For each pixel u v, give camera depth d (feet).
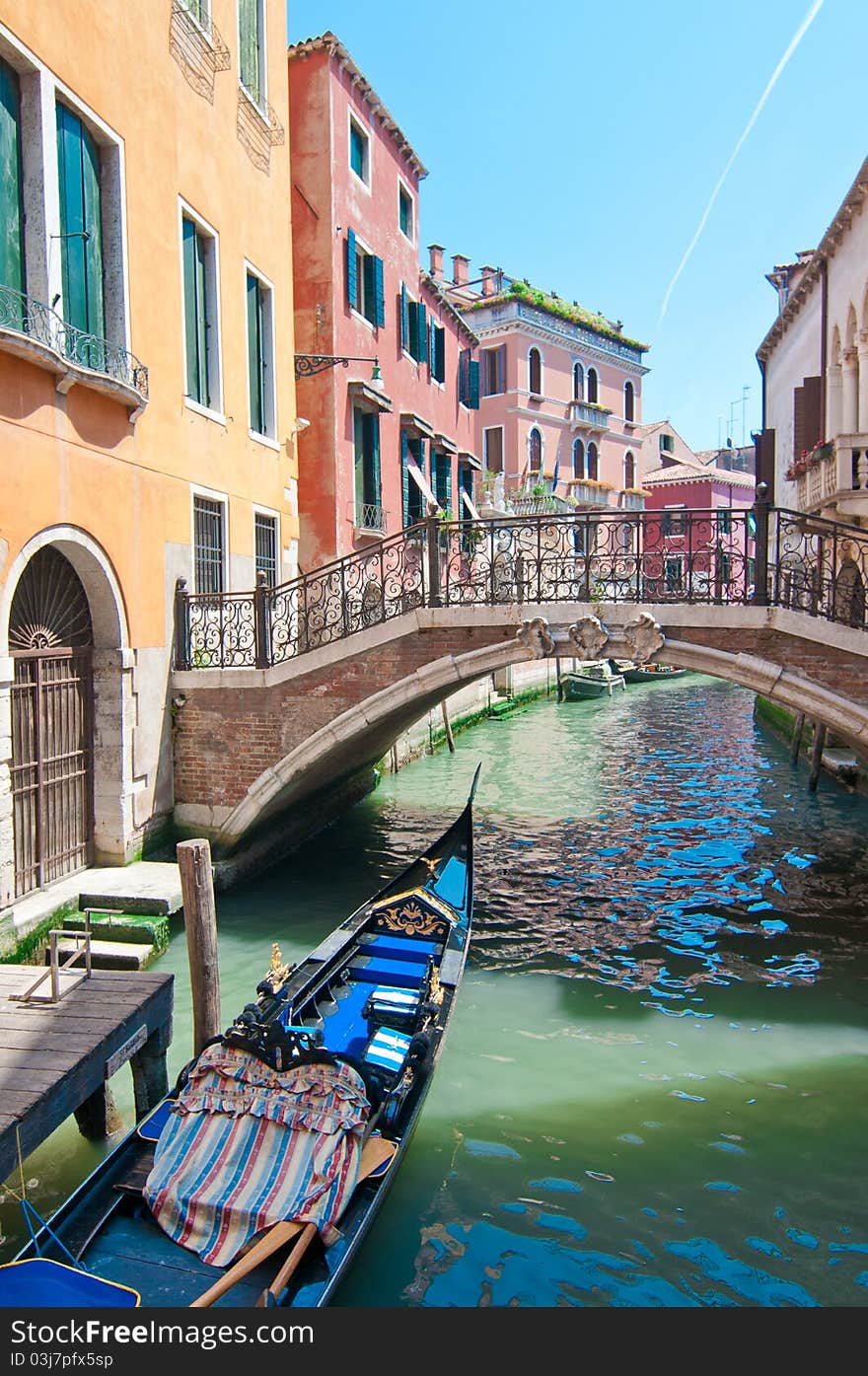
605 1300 12.51
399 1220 14.11
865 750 29.81
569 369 97.81
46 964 20.98
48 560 23.09
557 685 84.07
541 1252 13.46
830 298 48.65
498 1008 21.30
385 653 26.00
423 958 20.49
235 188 32.48
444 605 25.64
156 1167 12.40
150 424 26.37
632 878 30.99
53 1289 10.25
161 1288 10.96
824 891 29.53
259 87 35.50
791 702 22.86
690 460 144.66
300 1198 11.97
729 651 23.25
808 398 50.06
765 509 23.21
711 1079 18.20
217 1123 12.88
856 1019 20.72
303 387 44.34
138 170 25.75
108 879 23.91
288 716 27.02
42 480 21.48
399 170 53.98
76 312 23.40
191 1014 20.02
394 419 52.11
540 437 94.32
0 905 19.85
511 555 25.76
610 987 22.47
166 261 27.37
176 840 28.17
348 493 45.39
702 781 47.03
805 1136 16.28
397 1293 12.61
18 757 21.86
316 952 19.77
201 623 28.43
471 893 23.76
